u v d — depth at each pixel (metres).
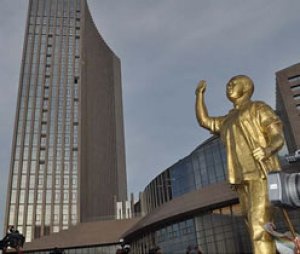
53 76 109.00
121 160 135.12
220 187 44.28
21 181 94.62
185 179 55.78
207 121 10.18
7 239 14.06
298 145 51.97
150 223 48.62
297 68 59.12
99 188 112.00
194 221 44.56
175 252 45.34
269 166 8.51
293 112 55.72
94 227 67.12
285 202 6.03
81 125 104.19
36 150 98.62
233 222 40.38
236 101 9.83
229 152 9.31
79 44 116.12
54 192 94.94
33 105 103.81
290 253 7.79
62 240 66.50
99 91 128.50
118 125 139.75
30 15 116.88
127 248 15.72
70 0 123.06
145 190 68.69
